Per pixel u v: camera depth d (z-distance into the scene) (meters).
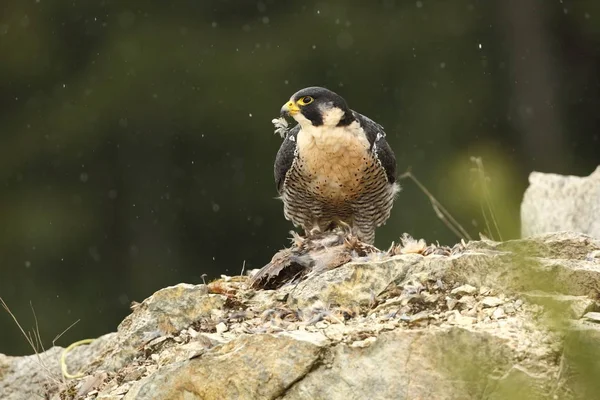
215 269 18.05
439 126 18.16
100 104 18.62
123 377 5.22
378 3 19.05
